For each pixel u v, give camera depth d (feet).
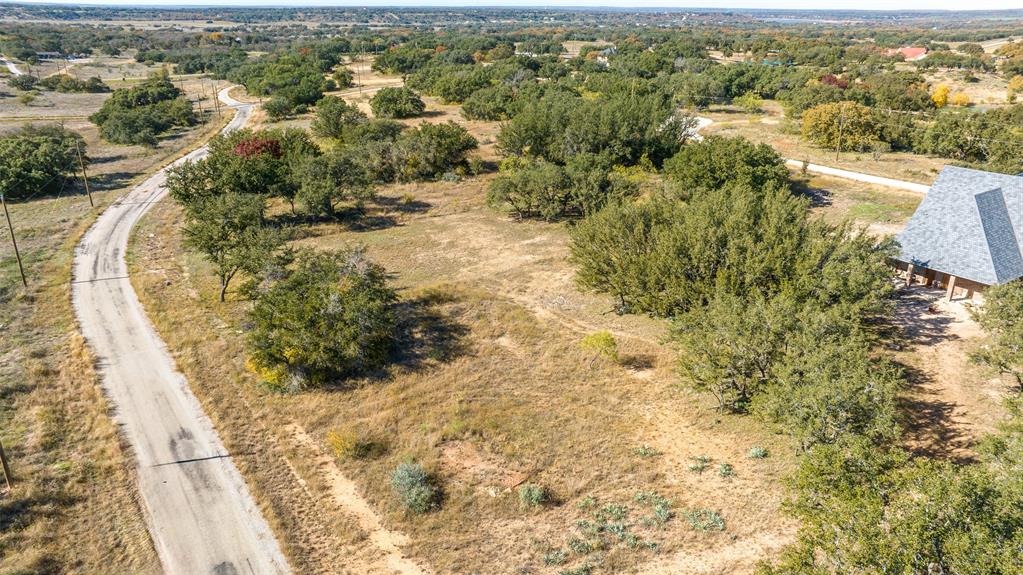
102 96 500.33
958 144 269.64
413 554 79.46
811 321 98.27
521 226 208.64
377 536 82.33
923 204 148.56
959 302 139.64
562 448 98.89
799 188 233.55
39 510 84.43
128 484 91.45
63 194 251.80
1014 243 139.54
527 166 237.04
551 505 87.35
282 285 123.75
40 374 118.21
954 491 59.26
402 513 85.30
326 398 112.06
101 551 79.25
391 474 92.84
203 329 137.49
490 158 290.35
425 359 125.70
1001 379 110.93
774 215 128.06
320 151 272.31
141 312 148.05
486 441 100.83
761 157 210.38
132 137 343.26
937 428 99.76
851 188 232.94
